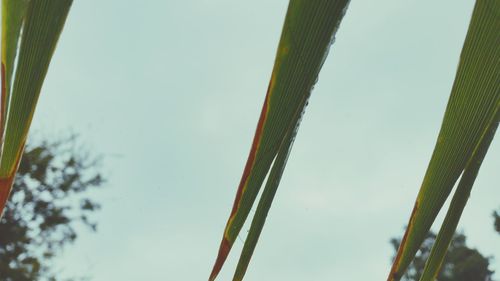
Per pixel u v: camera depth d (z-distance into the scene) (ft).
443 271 48.47
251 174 2.27
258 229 2.49
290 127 2.23
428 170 2.45
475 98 2.34
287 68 2.19
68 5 2.18
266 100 2.22
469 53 2.30
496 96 2.33
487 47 2.27
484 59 2.29
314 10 2.17
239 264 2.52
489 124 2.36
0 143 2.18
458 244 49.01
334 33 2.17
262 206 2.44
